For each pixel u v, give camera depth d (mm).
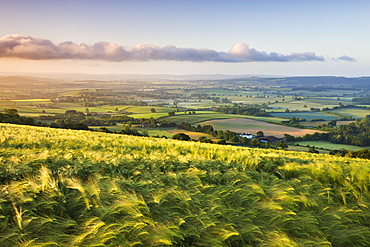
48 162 8289
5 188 5977
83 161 8641
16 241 4684
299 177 9773
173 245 5348
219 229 6016
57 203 5895
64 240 4902
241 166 10367
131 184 7309
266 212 7020
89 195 6297
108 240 5031
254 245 5879
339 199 8367
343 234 6656
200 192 7566
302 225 6715
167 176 8344
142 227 5465
